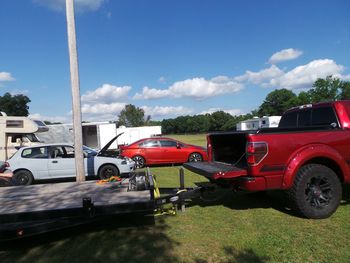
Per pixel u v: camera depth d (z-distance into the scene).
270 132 5.67
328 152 5.77
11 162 11.02
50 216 4.90
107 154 11.95
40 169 11.07
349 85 78.62
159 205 5.91
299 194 5.59
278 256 4.25
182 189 6.44
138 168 15.05
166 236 5.12
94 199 5.46
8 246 4.96
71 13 8.86
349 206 6.40
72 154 11.58
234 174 5.76
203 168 6.36
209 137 7.43
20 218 4.83
